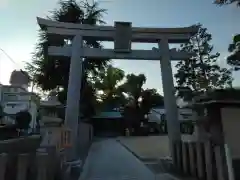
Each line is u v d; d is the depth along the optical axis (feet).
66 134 31.17
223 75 52.19
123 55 37.32
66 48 37.24
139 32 37.50
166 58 37.42
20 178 14.55
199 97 31.91
